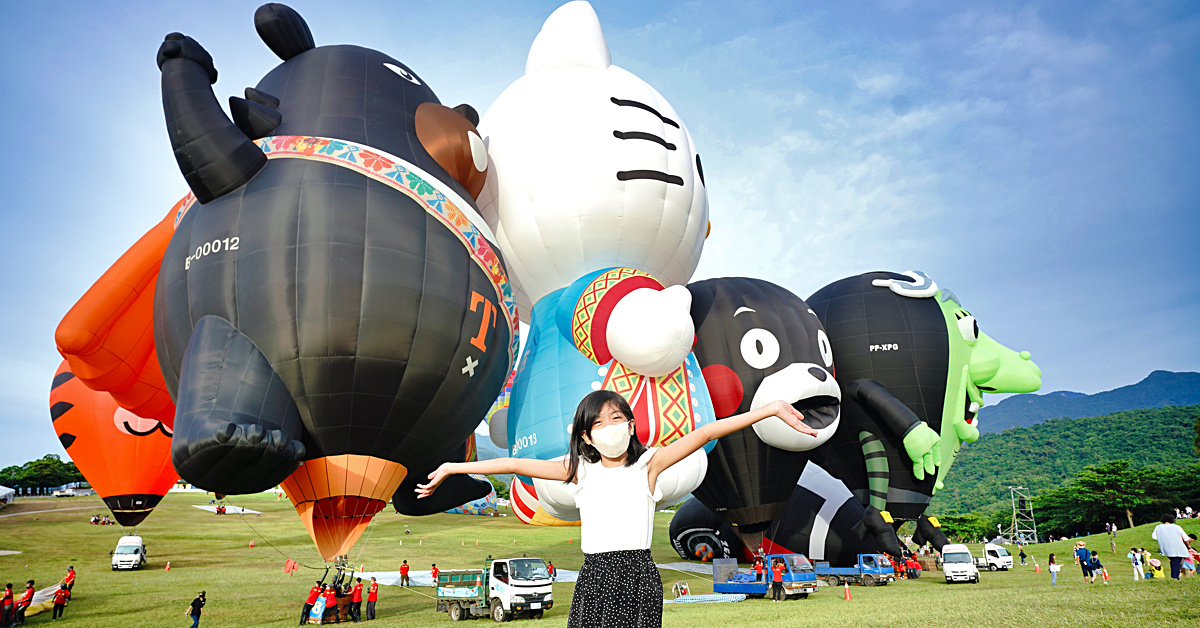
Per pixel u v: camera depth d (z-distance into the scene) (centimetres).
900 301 2216
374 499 1245
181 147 1195
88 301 1284
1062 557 3834
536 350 1555
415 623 1596
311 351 1123
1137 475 6694
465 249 1299
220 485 1069
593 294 1443
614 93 1633
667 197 1584
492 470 262
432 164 1363
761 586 1836
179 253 1213
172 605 1967
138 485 1827
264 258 1138
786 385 1683
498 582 1625
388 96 1414
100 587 2370
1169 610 591
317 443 1176
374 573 2873
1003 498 12762
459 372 1252
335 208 1180
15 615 1691
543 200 1542
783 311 1800
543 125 1588
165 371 1248
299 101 1355
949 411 2175
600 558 242
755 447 1767
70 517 4678
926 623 660
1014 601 854
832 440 2195
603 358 1430
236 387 1071
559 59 1717
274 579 2631
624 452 253
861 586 2112
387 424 1212
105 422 1808
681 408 1412
